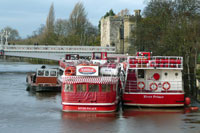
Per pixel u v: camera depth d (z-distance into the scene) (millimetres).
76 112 41875
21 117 40562
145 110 43469
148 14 82938
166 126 36719
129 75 47250
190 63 66812
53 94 58781
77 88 41562
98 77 41312
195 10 74812
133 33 89750
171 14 76375
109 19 142000
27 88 64688
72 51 115938
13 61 196125
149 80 46406
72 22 172750
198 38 63844
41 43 170250
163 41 69125
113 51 116750
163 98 44094
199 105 46812
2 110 44625
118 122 38031
